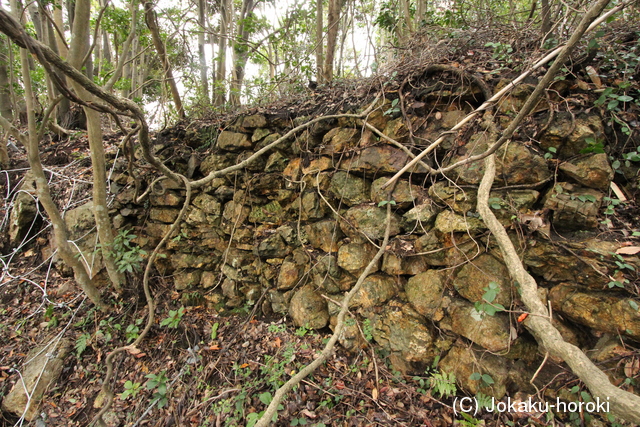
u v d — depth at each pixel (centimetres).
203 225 361
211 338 311
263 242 319
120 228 392
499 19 322
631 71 201
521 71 227
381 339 249
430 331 232
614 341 176
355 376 249
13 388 301
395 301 251
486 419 204
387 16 391
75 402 292
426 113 256
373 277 262
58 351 319
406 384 234
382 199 257
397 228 253
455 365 219
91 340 326
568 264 190
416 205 244
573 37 116
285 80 399
